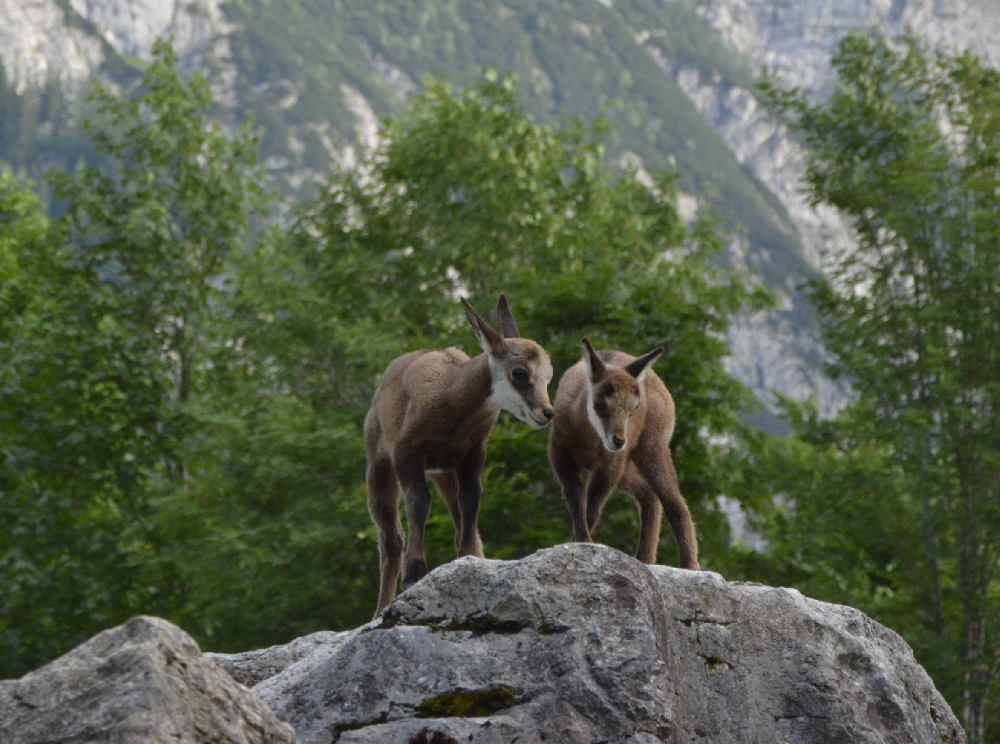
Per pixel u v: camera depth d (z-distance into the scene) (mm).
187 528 73562
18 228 97125
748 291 74188
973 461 68500
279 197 96875
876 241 77250
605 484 29281
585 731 20391
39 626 71562
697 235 91750
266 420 71688
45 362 78062
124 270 89438
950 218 71250
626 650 21047
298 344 78625
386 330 78562
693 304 66250
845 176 76938
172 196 93812
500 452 62281
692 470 63125
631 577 21875
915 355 75062
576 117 96250
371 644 21734
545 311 66562
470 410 28078
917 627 67812
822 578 71750
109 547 74688
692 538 29969
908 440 69312
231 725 17391
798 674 23984
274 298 78688
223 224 93500
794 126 80188
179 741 16594
